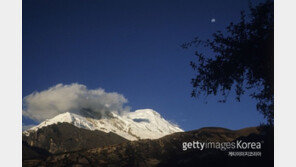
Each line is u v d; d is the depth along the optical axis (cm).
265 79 1388
